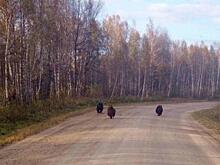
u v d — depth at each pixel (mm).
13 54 40844
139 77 92625
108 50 78125
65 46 56938
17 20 39844
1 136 23609
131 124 31625
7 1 36438
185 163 16047
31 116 33562
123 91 89812
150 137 23875
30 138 22750
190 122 37875
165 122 35500
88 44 62312
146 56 93812
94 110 47000
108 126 29625
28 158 16500
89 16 61469
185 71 122875
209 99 114062
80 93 62500
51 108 41688
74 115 39406
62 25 55000
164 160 16438
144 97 86250
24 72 42781
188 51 130500
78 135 24109
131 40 93000
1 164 15289
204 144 22453
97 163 15391
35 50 45688
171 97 104375
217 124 38750
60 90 55750
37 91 48094
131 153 17766
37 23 42062
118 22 85688
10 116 30250
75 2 59688
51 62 53719
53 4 49719
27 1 38781
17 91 40219
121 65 87250
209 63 131750
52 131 26109
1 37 38125
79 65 62406
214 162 16703
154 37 95375
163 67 108000
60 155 17188
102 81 83000
